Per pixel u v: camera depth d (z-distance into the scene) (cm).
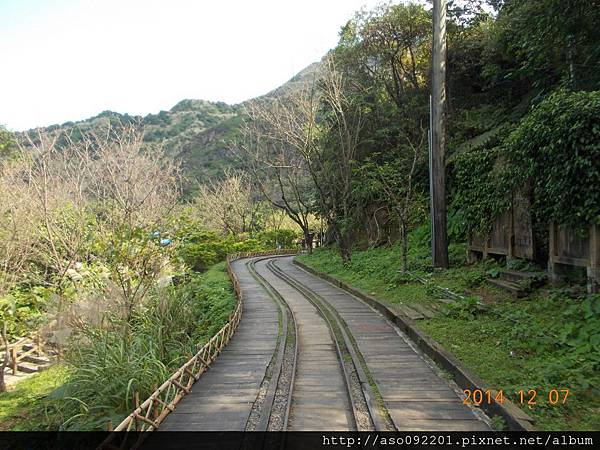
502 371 590
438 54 1300
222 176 5147
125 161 1388
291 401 593
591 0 936
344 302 1320
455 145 1725
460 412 531
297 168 2909
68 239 1252
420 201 1723
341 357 775
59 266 1228
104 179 1498
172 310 1105
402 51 2262
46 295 1341
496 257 1171
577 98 757
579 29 1001
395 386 622
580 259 771
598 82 1031
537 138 840
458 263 1313
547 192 835
